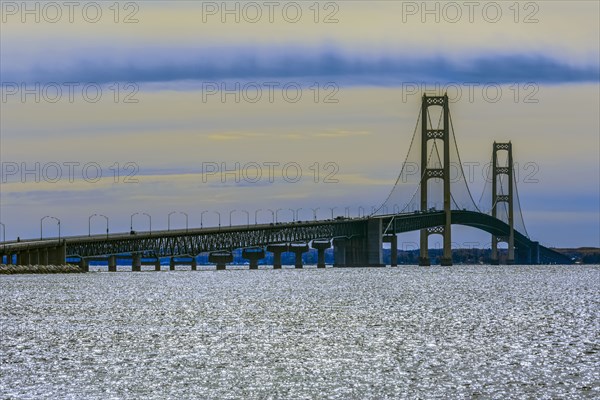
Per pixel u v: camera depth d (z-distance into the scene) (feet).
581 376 580.71
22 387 553.64
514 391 540.93
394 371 597.93
